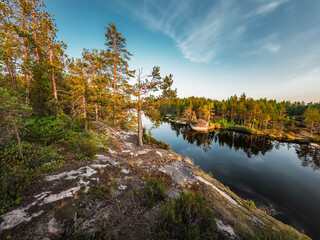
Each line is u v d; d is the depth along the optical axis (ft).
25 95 45.60
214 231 13.97
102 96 44.47
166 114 297.94
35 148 24.26
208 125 179.22
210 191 26.63
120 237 12.26
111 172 22.45
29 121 31.58
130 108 45.60
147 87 41.68
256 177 54.24
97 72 62.90
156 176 26.96
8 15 41.73
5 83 34.94
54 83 45.09
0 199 13.19
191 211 15.07
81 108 40.52
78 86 36.35
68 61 44.78
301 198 41.22
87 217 13.35
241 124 195.72
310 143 119.44
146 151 41.39
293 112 266.36
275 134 146.10
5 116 19.52
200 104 240.53
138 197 18.21
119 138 48.49
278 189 46.11
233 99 264.31
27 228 11.17
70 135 32.24
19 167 18.29
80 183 17.57
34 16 44.47
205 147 92.99
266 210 35.19
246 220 19.26
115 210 15.20
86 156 25.84
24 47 44.83
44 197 14.49
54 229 11.57
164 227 12.87
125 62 56.13
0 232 10.55
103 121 59.06
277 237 13.78
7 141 21.98
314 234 28.55
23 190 14.98
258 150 92.79
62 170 20.24
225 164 65.87
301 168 66.18
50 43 45.19
